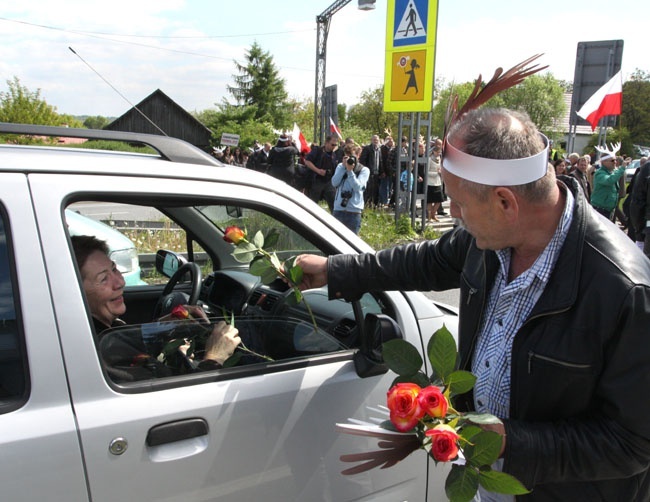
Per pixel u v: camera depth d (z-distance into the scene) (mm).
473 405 1405
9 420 1137
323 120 17281
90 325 1253
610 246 1135
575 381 1129
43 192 1240
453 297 6348
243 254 1506
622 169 9469
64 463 1171
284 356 1743
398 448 1094
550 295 1145
